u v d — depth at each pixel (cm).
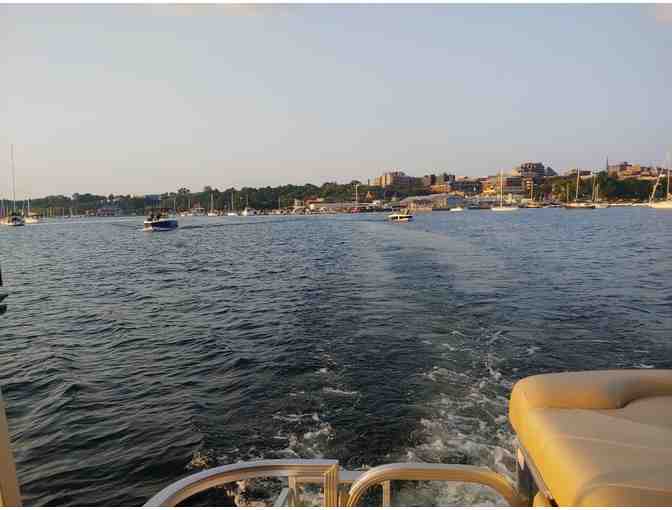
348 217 14188
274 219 13875
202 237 6347
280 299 1694
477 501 435
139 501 532
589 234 5241
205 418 707
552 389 188
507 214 14000
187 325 1364
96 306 1767
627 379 194
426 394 732
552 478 149
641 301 1483
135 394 834
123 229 9756
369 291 1736
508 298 1537
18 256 4241
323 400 734
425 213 16825
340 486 224
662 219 8981
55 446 654
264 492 492
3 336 1315
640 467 137
